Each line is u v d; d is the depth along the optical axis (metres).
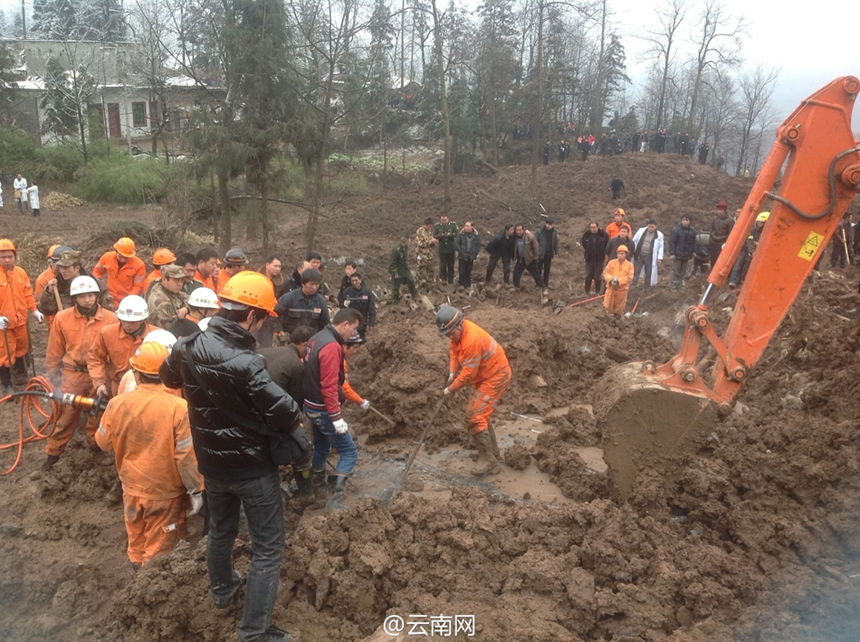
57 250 8.15
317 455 5.78
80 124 30.50
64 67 33.66
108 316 6.32
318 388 5.43
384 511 4.82
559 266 19.08
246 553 4.53
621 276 11.70
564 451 6.42
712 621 4.04
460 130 36.28
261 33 14.91
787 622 3.94
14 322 7.96
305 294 7.28
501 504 5.66
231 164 15.53
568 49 47.81
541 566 4.34
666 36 44.56
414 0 26.47
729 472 5.25
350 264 10.27
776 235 5.24
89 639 4.30
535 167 29.23
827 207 5.16
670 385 5.31
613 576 4.42
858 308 7.40
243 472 3.61
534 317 9.73
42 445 6.81
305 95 15.93
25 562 4.99
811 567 4.43
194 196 20.09
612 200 28.66
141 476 4.55
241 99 15.46
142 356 4.52
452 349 6.38
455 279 17.03
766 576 4.45
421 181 33.28
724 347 5.34
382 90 19.38
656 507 5.17
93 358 5.86
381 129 32.59
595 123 45.19
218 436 3.54
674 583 4.28
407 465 6.10
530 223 25.64
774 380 7.42
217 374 3.43
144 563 4.49
